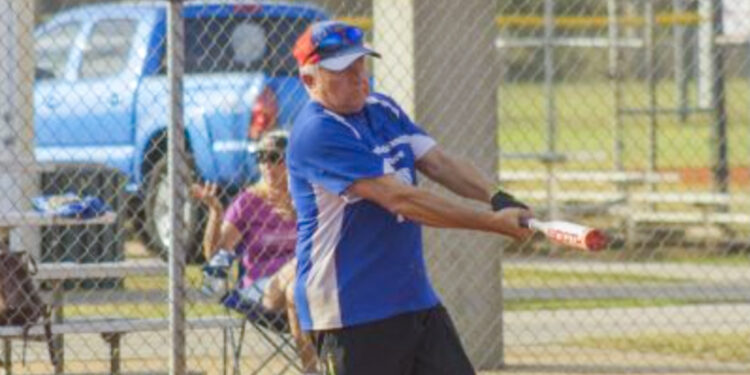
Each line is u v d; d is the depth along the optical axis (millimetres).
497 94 28219
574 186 51188
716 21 44000
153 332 27219
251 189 25812
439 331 17156
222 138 36312
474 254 28188
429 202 16219
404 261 16875
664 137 58281
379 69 27953
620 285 37344
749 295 35906
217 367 27188
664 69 56375
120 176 33281
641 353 29641
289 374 27188
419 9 27516
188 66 36875
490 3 28000
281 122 36656
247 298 25000
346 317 16766
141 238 38219
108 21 39719
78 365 27344
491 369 28250
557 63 62688
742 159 60125
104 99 38594
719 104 45812
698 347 30141
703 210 47375
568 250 42594
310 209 16797
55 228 31000
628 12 54188
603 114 63906
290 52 37469
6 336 24047
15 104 31766
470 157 27891
